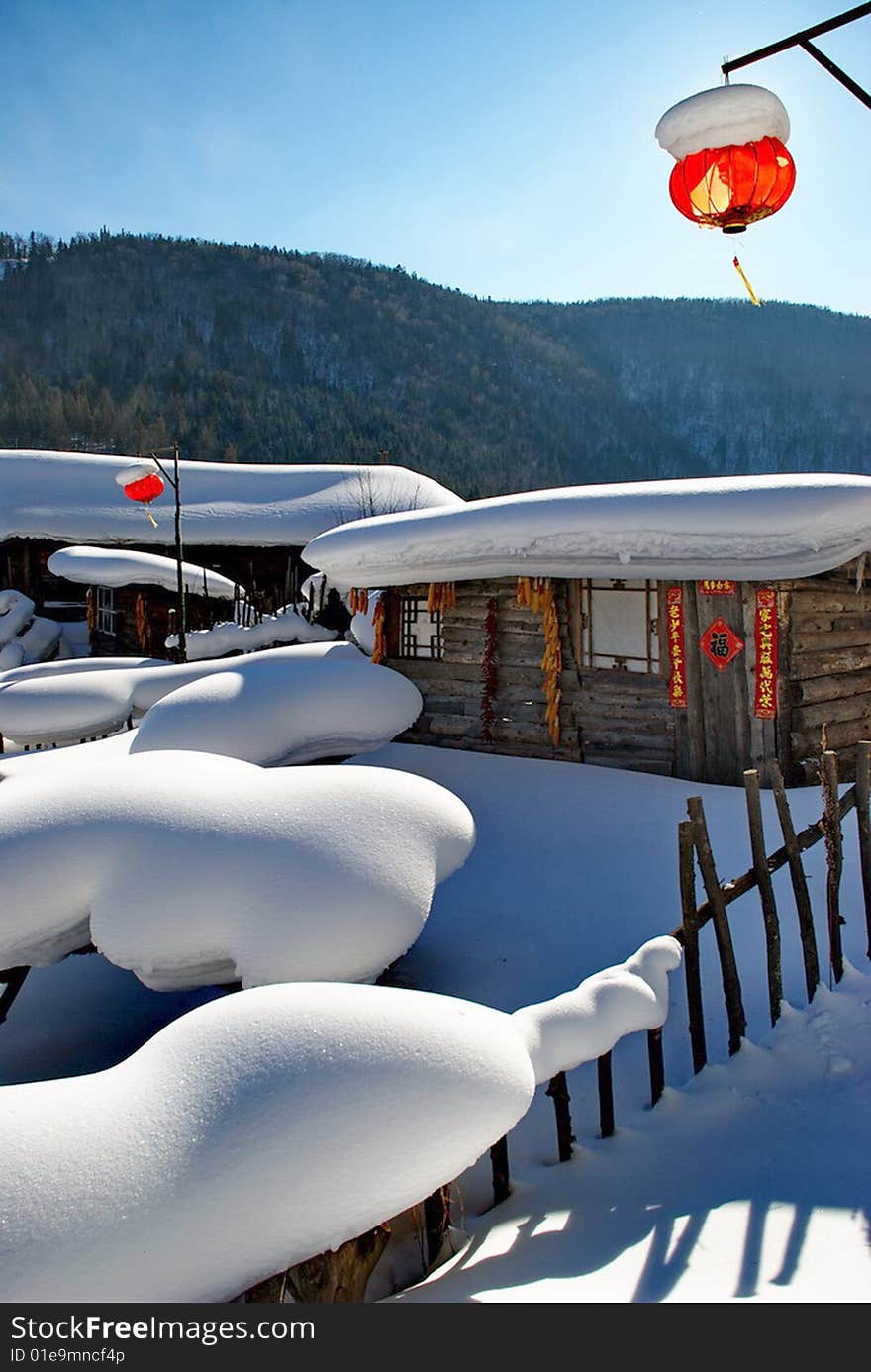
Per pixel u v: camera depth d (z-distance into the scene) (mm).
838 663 7684
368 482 26594
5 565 23766
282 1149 2402
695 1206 3152
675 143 4352
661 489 7465
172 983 3975
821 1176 3201
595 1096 4102
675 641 7684
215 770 4684
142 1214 2270
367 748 7660
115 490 24969
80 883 4020
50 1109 2461
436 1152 2557
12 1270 2141
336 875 4039
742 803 7027
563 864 6629
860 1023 4062
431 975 5406
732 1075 3930
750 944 5129
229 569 24594
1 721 10109
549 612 8539
